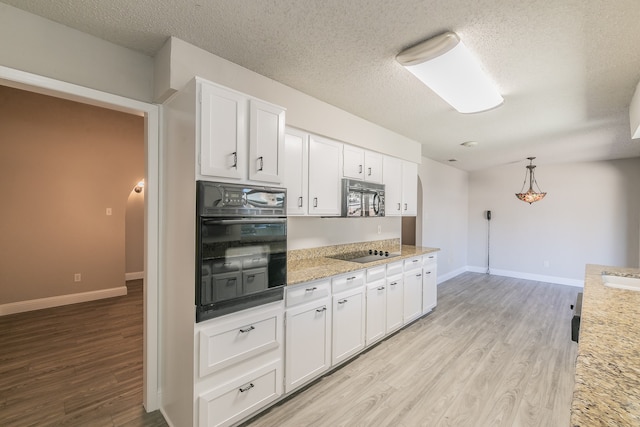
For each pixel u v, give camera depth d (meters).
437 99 2.74
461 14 1.59
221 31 1.79
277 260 2.04
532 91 2.48
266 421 1.98
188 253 1.75
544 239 6.10
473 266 6.99
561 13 1.55
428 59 1.94
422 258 3.90
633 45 1.82
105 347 2.96
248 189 1.88
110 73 1.92
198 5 1.57
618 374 0.86
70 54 1.78
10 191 3.84
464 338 3.34
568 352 3.01
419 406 2.15
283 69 2.23
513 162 5.85
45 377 2.44
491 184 6.73
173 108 1.95
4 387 2.30
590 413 0.68
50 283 4.14
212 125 1.74
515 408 2.14
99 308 4.09
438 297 4.95
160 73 1.97
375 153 3.51
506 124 3.38
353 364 2.75
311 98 2.70
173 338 1.93
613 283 2.47
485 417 2.04
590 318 1.37
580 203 5.74
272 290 2.01
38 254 4.05
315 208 2.78
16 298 3.91
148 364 2.05
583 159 5.44
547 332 3.51
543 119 3.18
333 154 2.97
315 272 2.53
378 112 3.08
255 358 1.93
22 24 1.64
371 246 4.10
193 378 1.67
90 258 4.46
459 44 1.81
